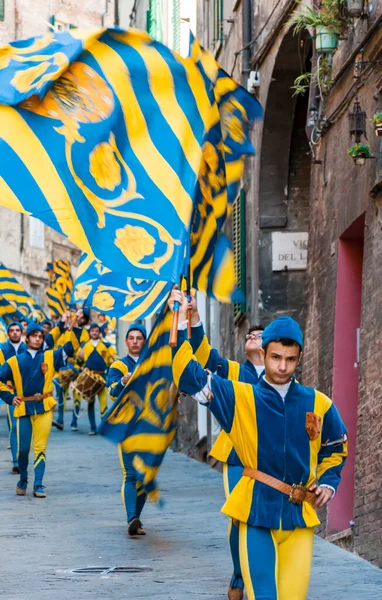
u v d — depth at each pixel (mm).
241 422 6367
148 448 8430
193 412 20703
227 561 10109
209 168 7797
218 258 7898
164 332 8266
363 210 11383
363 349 10922
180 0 25188
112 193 7176
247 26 17250
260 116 7859
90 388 23922
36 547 10914
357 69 11320
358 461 10836
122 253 7098
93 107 7168
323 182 13219
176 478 16906
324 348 12930
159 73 7422
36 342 14797
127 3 37250
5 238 46562
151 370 8320
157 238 7195
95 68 7207
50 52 7004
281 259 16703
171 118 7430
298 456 6371
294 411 6402
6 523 12477
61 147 7051
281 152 16609
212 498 14414
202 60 7551
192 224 7816
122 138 7281
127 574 9531
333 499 12367
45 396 14766
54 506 13789
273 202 16750
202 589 8883
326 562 10094
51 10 47594
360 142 10945
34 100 7035
